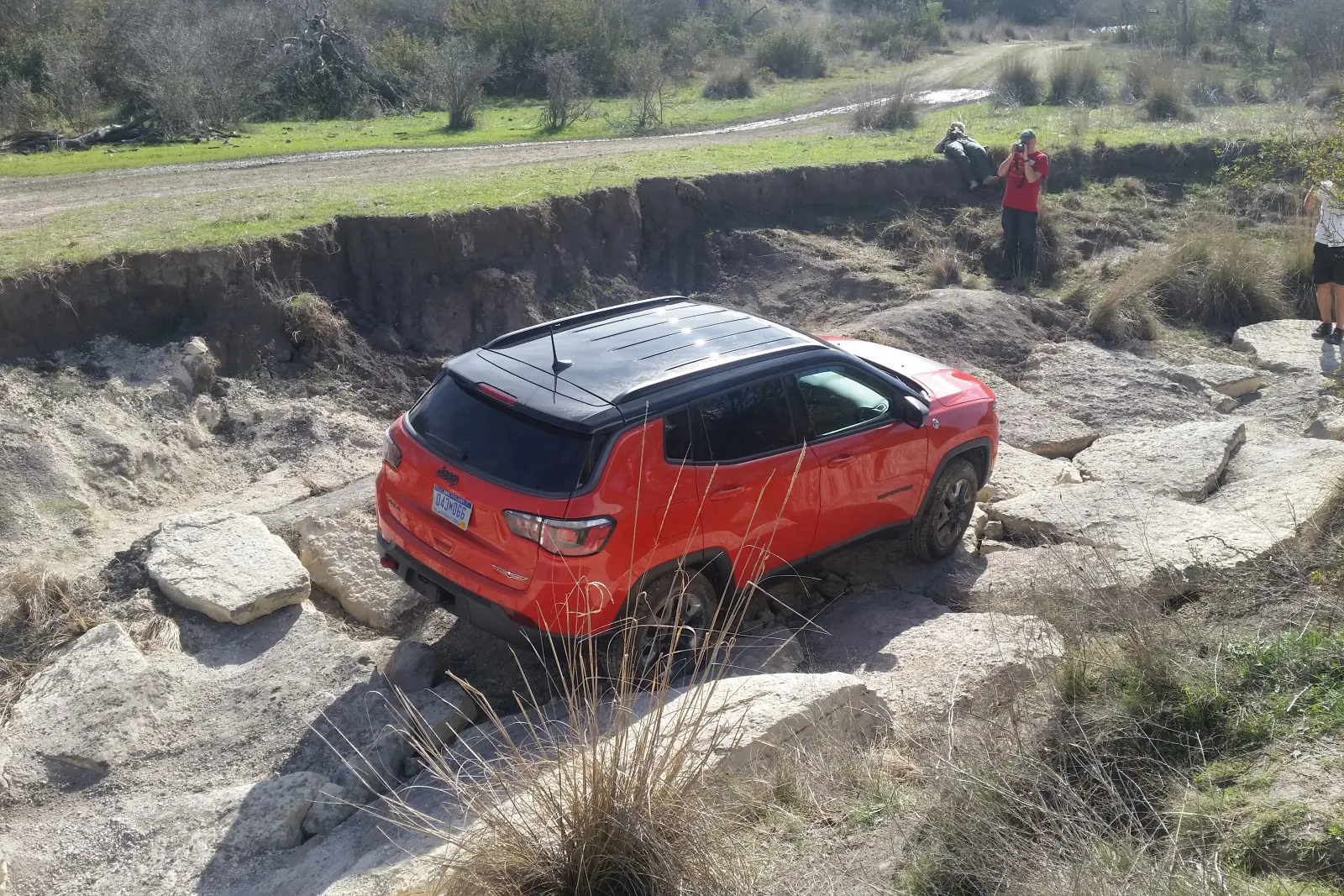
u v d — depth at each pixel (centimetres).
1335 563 550
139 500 761
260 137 1897
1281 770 371
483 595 505
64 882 429
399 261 1079
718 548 540
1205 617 515
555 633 492
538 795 353
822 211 1454
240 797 456
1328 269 1146
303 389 935
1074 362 1100
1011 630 559
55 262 859
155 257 903
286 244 991
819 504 586
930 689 509
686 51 3219
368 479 761
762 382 560
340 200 1149
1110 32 4238
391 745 496
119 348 861
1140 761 395
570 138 1942
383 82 2384
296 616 595
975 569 677
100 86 2152
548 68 2161
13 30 2141
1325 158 1029
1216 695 412
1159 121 1988
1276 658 431
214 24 2197
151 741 505
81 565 664
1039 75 2547
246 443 848
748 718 427
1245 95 2342
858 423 607
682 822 345
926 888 341
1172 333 1242
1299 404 1013
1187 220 1490
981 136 1741
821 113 2344
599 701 457
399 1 2914
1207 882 312
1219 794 367
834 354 598
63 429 771
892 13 4894
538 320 1132
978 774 377
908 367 713
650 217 1331
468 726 532
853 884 345
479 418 521
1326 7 3047
